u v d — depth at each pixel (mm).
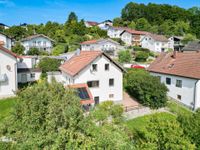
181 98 35875
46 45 75625
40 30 99500
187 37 99875
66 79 36844
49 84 12812
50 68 45438
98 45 79750
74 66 34781
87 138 10211
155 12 142625
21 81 42906
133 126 25297
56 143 9805
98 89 33406
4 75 33438
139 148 12188
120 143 9719
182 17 139375
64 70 36938
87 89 30562
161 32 118812
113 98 34688
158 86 32406
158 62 42375
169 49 91875
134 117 28781
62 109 10812
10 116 12125
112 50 76562
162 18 140250
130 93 37656
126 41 106062
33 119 10820
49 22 109000
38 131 10672
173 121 13570
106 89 34000
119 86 34906
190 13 143875
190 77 33625
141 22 128375
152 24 135250
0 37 59094
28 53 66625
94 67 32844
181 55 39281
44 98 11414
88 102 28312
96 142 9664
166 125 12938
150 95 32125
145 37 96062
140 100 34625
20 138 11180
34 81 43531
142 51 77375
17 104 11875
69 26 105750
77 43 86875
